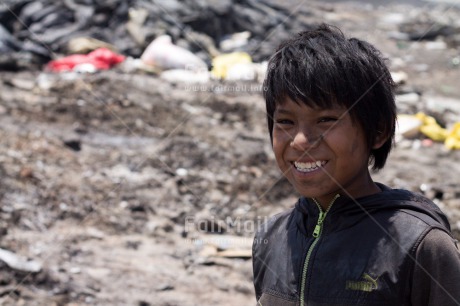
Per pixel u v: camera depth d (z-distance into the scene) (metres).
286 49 2.68
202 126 10.65
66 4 15.97
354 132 2.62
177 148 9.59
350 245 2.59
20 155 8.86
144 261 6.65
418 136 10.89
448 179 9.20
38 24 15.48
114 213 7.66
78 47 14.53
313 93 2.56
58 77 12.98
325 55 2.59
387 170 9.41
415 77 14.99
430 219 2.53
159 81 12.98
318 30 2.75
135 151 9.39
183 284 6.23
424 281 2.46
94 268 6.43
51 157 8.98
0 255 6.27
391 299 2.48
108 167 8.81
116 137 9.97
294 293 2.69
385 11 22.17
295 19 18.16
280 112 2.67
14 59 13.57
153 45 14.18
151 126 10.47
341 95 2.57
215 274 6.45
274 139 2.72
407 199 2.62
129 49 15.06
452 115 12.36
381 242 2.53
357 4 23.41
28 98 11.46
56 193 7.91
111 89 12.18
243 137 10.27
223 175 8.79
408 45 17.86
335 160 2.62
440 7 22.41
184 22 15.88
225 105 11.68
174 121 10.70
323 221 2.69
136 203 7.86
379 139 2.73
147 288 6.14
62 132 9.95
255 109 11.59
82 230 7.24
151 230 7.32
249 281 6.35
